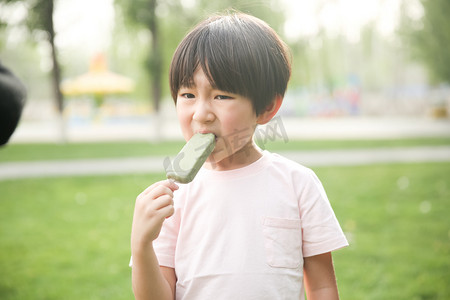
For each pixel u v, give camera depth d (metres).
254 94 1.16
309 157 10.78
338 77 33.16
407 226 4.90
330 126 22.62
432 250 4.14
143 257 1.12
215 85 1.13
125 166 10.02
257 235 1.22
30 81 49.09
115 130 23.92
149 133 21.33
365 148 12.38
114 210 6.08
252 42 1.18
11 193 7.30
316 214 1.26
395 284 3.44
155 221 1.09
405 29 20.41
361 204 5.95
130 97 38.12
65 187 7.72
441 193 6.47
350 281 3.51
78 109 33.00
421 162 9.62
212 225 1.25
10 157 12.05
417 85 39.62
